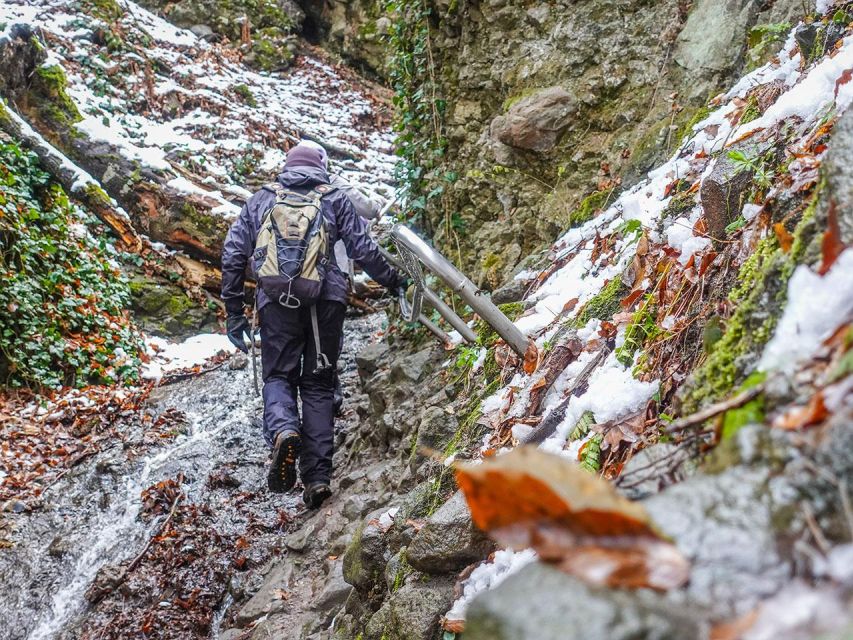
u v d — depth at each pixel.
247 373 6.66
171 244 8.20
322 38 13.77
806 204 1.78
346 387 5.81
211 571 4.17
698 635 0.81
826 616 0.77
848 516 0.87
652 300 2.39
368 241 4.04
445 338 4.08
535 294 3.53
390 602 2.35
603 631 0.80
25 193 7.47
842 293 1.16
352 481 4.14
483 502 1.00
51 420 6.14
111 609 4.14
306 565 3.69
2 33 8.42
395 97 5.22
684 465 1.24
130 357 7.07
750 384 1.21
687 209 2.73
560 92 4.19
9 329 6.56
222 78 11.11
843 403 0.96
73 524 4.94
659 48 4.01
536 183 4.32
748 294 1.80
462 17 4.82
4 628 4.27
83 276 7.32
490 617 0.87
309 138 10.68
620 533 0.90
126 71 10.00
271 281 3.84
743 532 0.89
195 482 5.08
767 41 3.30
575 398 2.27
